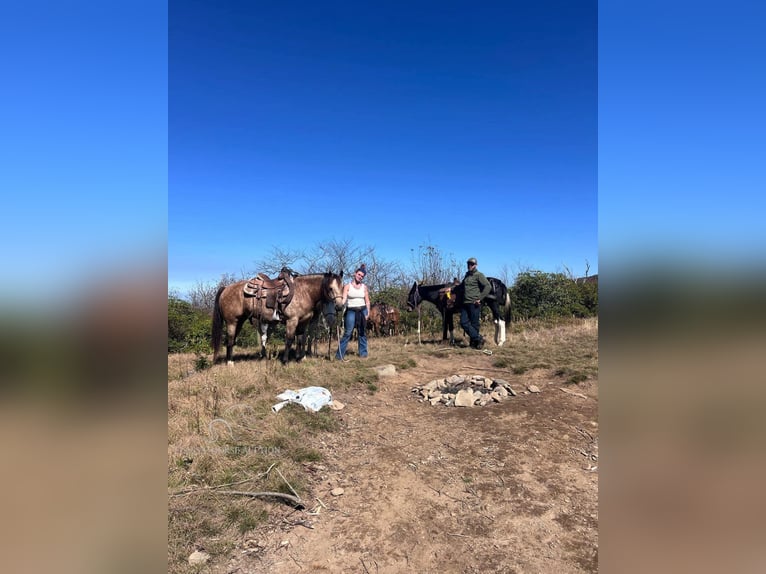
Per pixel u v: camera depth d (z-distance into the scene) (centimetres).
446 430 440
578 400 512
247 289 654
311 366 657
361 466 363
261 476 326
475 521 287
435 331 1156
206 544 253
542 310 1311
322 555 254
